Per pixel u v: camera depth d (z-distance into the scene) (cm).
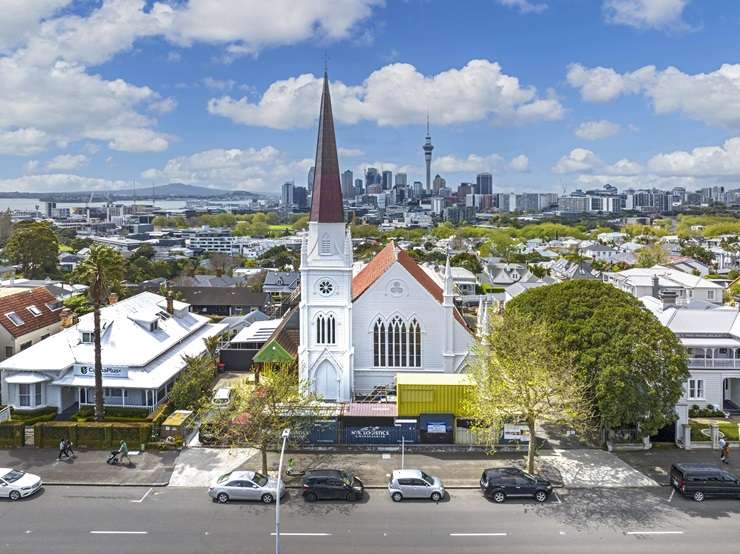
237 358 8544
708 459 5588
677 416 5738
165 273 18588
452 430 5900
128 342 7194
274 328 9538
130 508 4650
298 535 4241
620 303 6131
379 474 5297
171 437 5856
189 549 4041
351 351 7131
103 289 6250
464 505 4741
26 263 16250
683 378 5678
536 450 5784
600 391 5450
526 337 5688
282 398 5300
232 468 5406
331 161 7075
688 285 12038
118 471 5309
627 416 5428
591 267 17962
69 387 6825
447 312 7269
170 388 7169
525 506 4725
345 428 5891
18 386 6650
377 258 9856
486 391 5484
